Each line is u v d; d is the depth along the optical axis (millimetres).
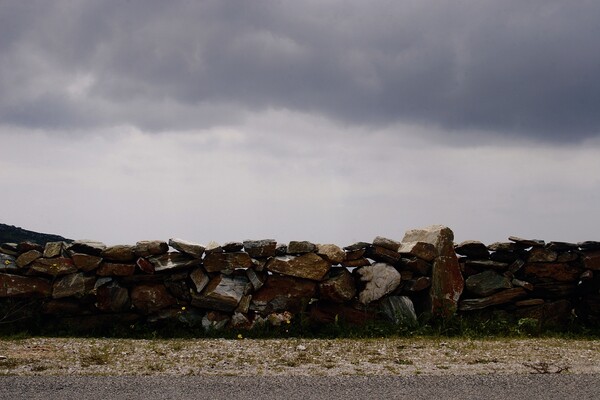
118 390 7840
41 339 11852
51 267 12859
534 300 14281
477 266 14312
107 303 12914
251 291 13359
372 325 13188
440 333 13102
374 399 7609
